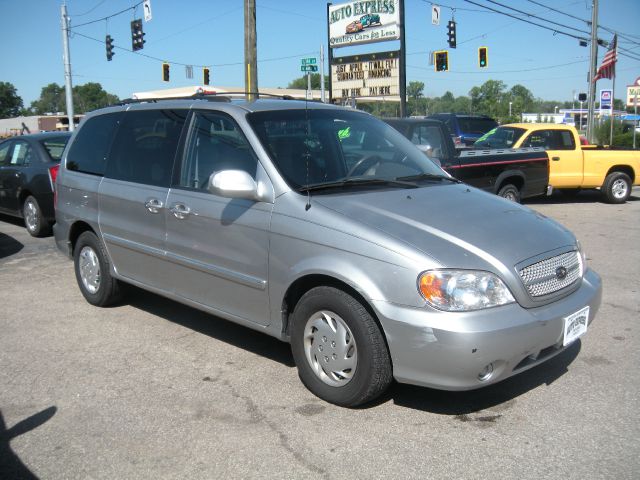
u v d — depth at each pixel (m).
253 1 15.89
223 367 4.49
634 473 3.09
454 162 10.02
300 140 4.41
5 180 9.95
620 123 27.44
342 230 3.67
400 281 3.40
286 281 3.91
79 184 5.77
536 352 3.52
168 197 4.72
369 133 4.93
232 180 3.96
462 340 3.25
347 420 3.67
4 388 4.17
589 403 3.84
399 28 21.47
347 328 3.67
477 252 3.48
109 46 30.47
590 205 13.12
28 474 3.17
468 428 3.56
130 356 4.71
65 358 4.68
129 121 5.43
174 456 3.32
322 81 34.62
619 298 6.08
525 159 11.03
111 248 5.45
